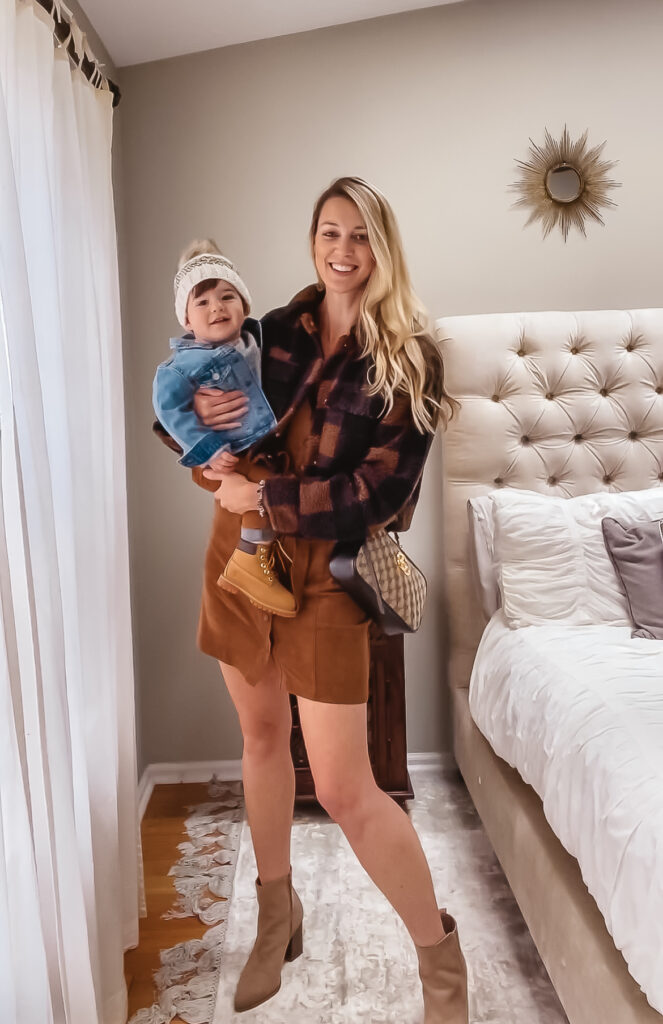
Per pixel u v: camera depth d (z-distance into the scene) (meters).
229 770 2.62
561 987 1.37
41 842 1.14
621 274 2.54
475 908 1.83
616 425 2.44
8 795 1.04
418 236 2.51
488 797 1.97
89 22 2.14
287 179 2.48
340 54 2.47
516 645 2.02
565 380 2.44
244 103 2.46
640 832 1.12
